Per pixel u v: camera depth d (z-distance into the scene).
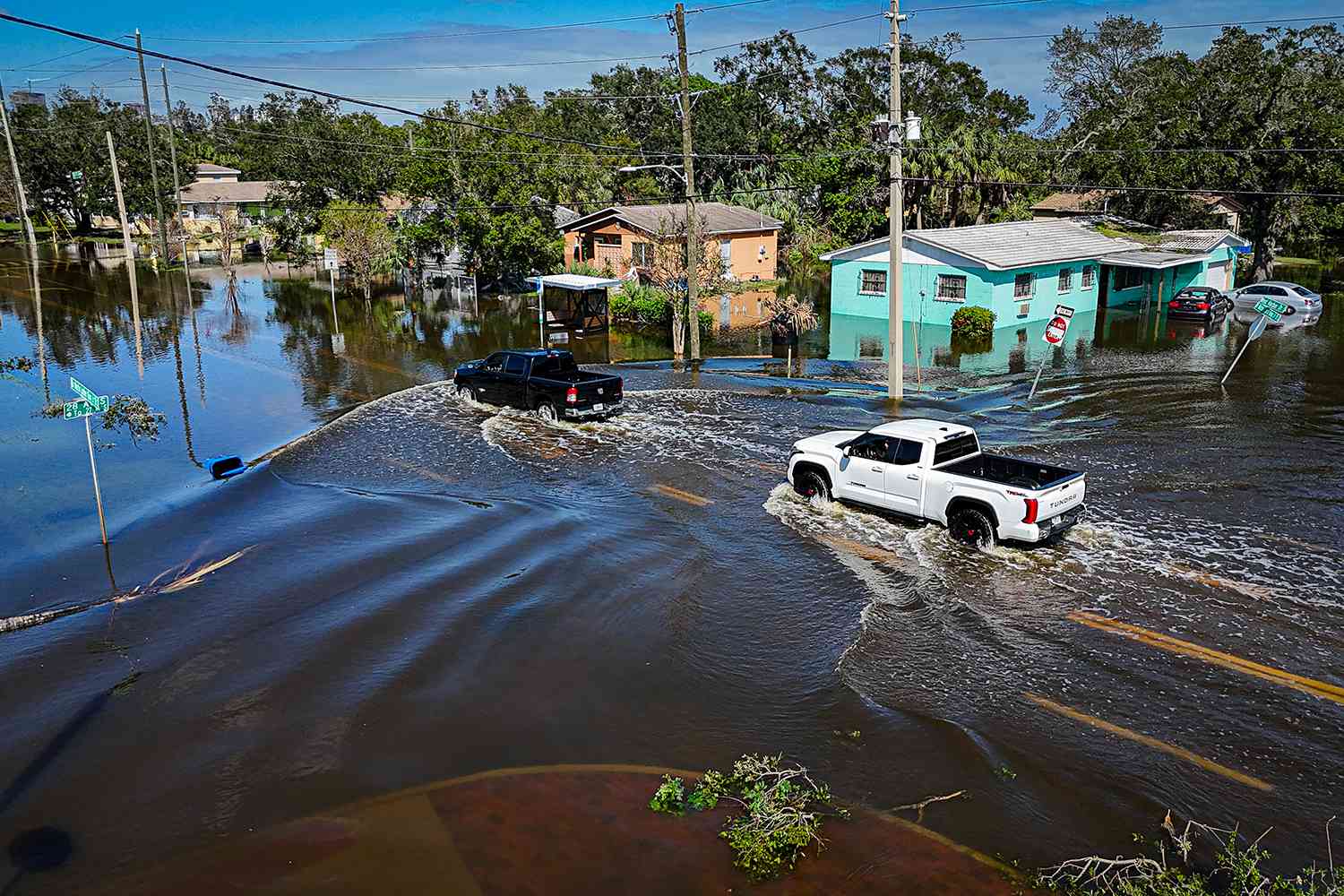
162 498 16.58
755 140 71.38
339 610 11.77
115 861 7.23
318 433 20.98
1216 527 13.79
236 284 49.72
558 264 47.88
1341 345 30.30
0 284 48.59
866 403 23.02
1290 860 6.92
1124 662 9.96
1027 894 6.64
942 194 48.34
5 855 7.34
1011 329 35.16
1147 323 36.34
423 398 24.52
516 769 8.31
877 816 7.57
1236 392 23.33
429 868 7.03
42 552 14.01
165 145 75.56
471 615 11.50
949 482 13.52
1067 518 13.09
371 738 8.83
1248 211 55.28
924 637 10.66
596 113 92.38
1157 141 50.22
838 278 39.62
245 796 8.02
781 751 8.52
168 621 11.55
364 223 46.00
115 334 34.47
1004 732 8.74
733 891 6.73
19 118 76.12
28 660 10.55
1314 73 50.81
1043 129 76.56
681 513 15.16
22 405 23.81
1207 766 8.16
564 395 21.14
